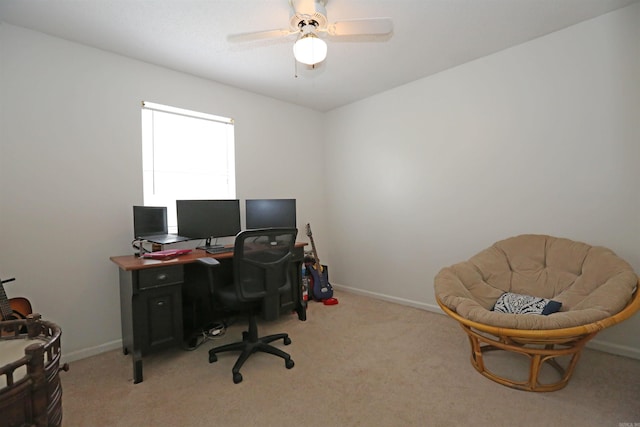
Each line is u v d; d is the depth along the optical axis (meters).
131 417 1.57
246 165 3.30
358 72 2.93
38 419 0.69
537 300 1.94
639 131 2.01
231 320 2.89
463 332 2.57
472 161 2.79
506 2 1.94
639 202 2.02
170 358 2.21
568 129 2.28
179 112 2.85
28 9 1.87
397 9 1.98
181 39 2.25
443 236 3.01
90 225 2.29
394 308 3.23
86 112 2.29
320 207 4.09
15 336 0.91
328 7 1.95
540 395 1.68
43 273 2.10
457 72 2.85
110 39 2.23
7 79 1.99
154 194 2.72
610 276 1.82
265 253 2.06
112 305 2.38
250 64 2.68
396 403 1.65
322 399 1.70
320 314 3.06
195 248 2.81
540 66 2.39
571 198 2.28
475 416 1.54
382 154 3.49
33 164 2.07
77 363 2.14
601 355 2.09
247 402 1.68
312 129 4.00
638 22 2.00
